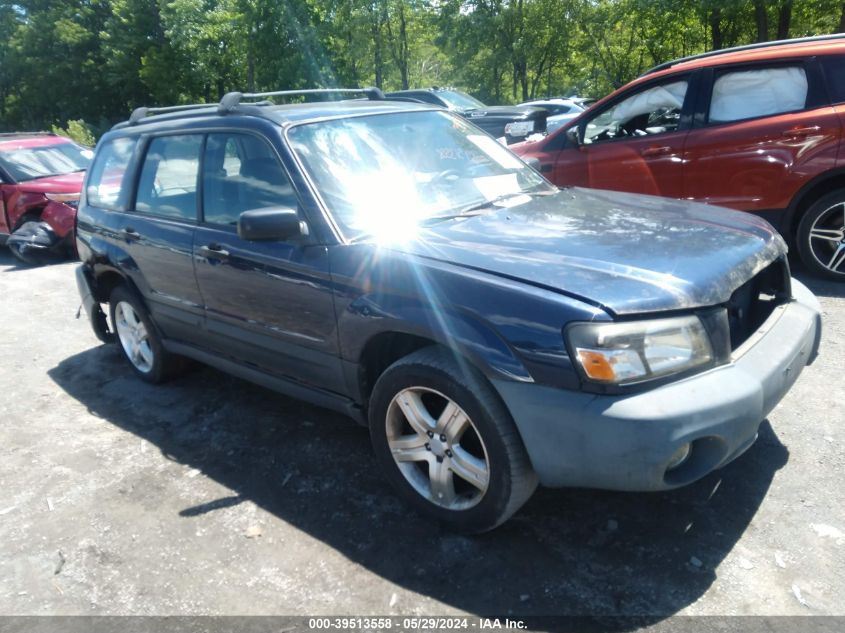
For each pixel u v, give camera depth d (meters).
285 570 2.72
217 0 31.06
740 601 2.36
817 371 4.03
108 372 5.09
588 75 35.38
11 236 9.02
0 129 42.44
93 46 37.31
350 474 3.38
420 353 2.77
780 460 3.17
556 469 2.43
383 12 31.70
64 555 2.93
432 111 4.04
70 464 3.73
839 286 5.46
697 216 3.23
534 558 2.66
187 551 2.89
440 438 2.77
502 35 33.06
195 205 3.86
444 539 2.82
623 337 2.28
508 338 2.43
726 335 2.51
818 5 21.27
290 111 3.61
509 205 3.45
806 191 5.45
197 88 33.56
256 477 3.43
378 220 3.15
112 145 4.77
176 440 3.91
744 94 5.70
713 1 21.27
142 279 4.28
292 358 3.38
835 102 5.29
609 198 3.67
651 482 2.29
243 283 3.46
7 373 5.23
